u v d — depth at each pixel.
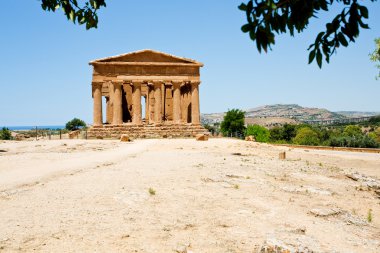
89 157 24.84
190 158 24.44
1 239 8.14
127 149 31.75
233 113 76.25
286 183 16.59
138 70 53.94
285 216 10.95
